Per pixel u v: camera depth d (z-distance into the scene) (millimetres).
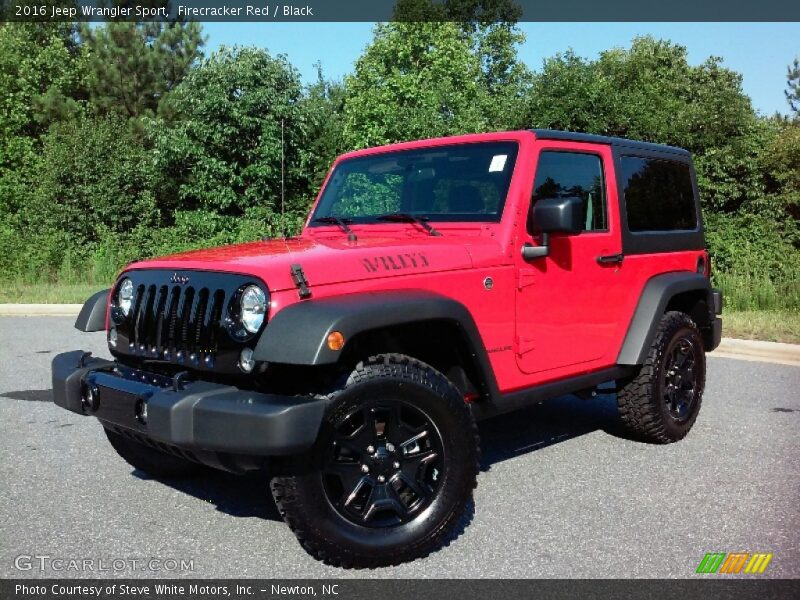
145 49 26125
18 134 25078
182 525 3566
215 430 2773
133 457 4090
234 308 2979
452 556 3195
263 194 19188
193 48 26672
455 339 3420
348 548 2975
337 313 2828
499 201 3756
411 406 3096
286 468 2883
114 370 3402
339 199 4445
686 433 4941
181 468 4242
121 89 25625
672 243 4883
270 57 19234
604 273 4258
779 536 3371
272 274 2934
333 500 3020
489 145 3947
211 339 3057
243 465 2945
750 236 14898
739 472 4285
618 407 4809
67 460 4574
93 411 3330
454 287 3414
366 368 3035
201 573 3055
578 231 3598
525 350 3766
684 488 4020
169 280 3293
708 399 6180
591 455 4641
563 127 15352
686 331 4812
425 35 24766
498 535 3408
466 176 3947
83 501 3883
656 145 4941
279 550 3283
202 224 18578
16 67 25422
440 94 20641
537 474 4277
